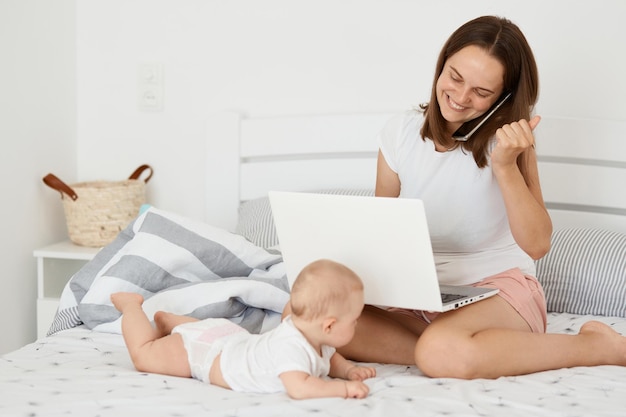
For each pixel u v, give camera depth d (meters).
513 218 1.62
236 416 1.27
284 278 1.98
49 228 2.81
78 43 2.91
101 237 2.67
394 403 1.32
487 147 1.68
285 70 2.76
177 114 2.86
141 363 1.54
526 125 1.56
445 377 1.50
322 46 2.73
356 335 1.64
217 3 2.79
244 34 2.78
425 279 1.48
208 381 1.47
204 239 1.99
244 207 2.60
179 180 2.89
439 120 1.72
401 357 1.66
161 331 1.67
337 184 2.70
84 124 2.94
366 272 1.53
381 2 2.67
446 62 1.67
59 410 1.28
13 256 2.62
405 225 1.44
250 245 2.05
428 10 2.64
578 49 2.54
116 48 2.88
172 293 1.85
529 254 1.69
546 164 2.53
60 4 2.81
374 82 2.70
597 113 2.54
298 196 1.53
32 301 2.73
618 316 2.10
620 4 2.49
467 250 1.77
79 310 1.87
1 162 2.54
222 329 1.55
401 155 1.81
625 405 1.33
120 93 2.90
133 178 2.86
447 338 1.49
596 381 1.47
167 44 2.85
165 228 1.98
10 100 2.56
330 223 1.52
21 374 1.49
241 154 2.75
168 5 2.83
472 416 1.26
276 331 1.45
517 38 1.63
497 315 1.62
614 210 2.54
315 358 1.41
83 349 1.71
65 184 2.70
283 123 2.71
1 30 2.51
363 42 2.69
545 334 1.57
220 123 2.75
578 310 2.13
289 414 1.27
